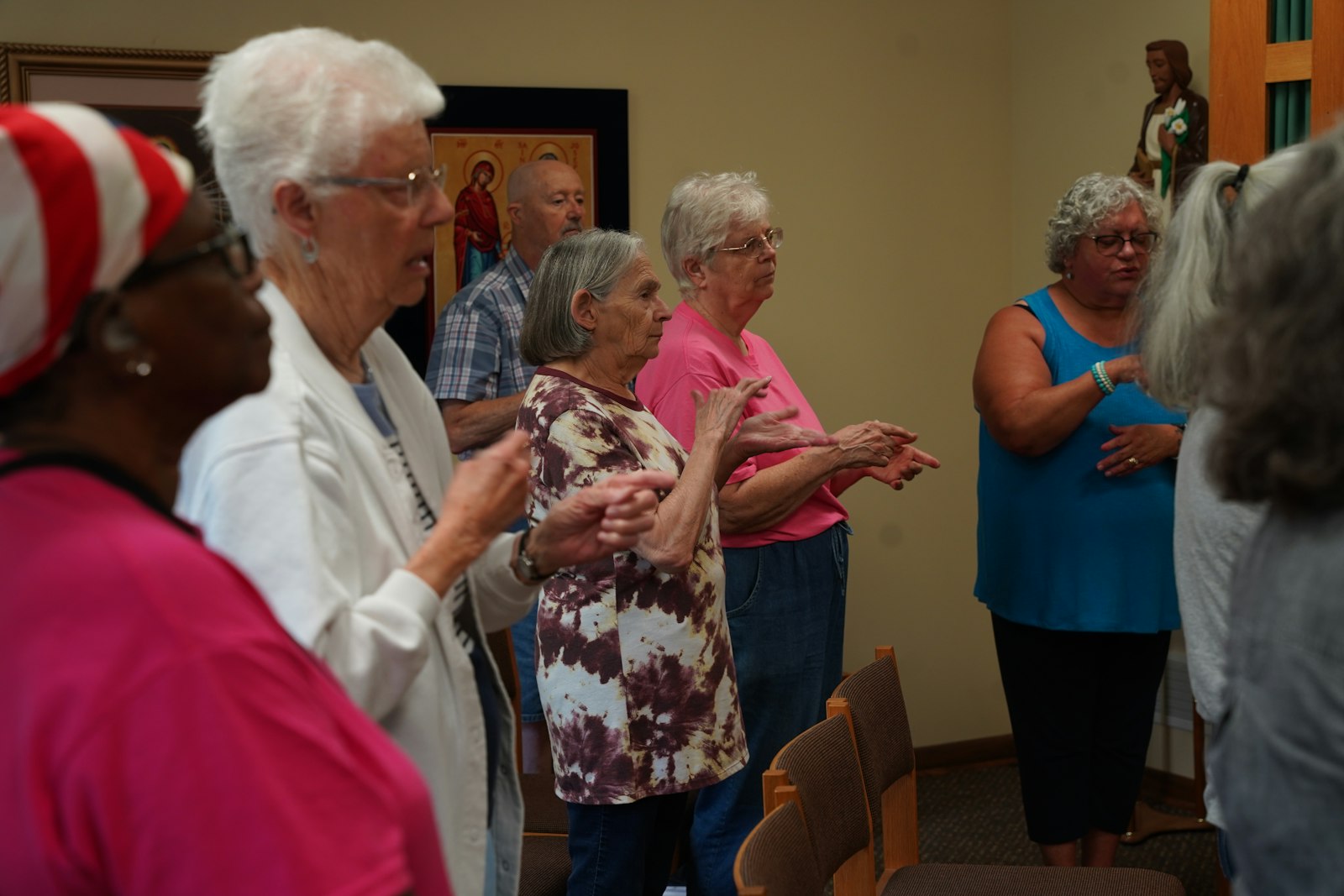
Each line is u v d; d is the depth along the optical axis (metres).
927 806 3.96
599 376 2.11
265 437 1.11
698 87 3.93
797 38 4.04
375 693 1.12
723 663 2.10
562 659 2.02
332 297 1.24
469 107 3.68
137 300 0.79
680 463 2.16
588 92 3.78
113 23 3.42
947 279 4.28
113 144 0.77
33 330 0.74
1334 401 0.90
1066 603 2.76
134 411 0.81
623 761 1.98
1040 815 2.88
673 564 1.95
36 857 0.69
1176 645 3.82
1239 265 1.00
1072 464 2.75
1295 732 0.91
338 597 1.10
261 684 0.74
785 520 2.60
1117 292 2.75
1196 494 1.52
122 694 0.70
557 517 1.38
